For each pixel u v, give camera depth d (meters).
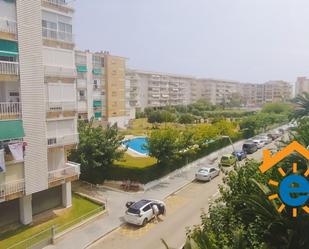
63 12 21.89
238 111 106.31
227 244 9.15
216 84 157.00
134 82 96.50
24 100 18.91
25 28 18.66
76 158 27.14
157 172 30.27
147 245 18.52
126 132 65.19
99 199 25.62
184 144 33.09
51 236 18.30
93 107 66.06
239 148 50.78
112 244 18.58
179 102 134.00
